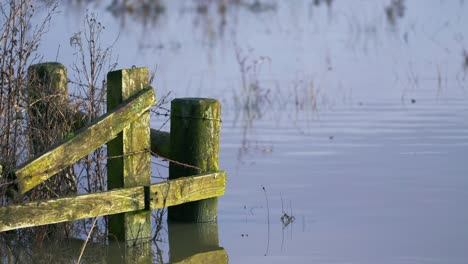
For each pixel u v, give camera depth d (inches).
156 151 1414.9
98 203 1240.2
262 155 1827.0
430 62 2893.7
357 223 1386.6
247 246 1296.8
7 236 1339.8
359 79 2640.3
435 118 2145.7
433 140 1923.0
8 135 1309.1
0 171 1163.3
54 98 1390.3
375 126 2073.1
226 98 2343.8
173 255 1267.2
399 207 1464.1
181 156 1379.2
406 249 1257.4
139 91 1291.8
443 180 1617.9
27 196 1323.8
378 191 1558.8
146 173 1309.1
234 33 3442.4
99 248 1296.8
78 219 1294.3
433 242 1286.9
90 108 1379.2
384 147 1872.5
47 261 1234.0
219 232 1365.7
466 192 1540.4
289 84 2536.9
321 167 1726.1
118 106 1269.7
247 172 1699.1
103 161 1486.2
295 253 1253.7
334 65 2842.0
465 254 1230.3
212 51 3029.0
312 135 1998.0
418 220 1395.2
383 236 1318.9
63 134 1375.5
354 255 1234.6
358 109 2266.2
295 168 1722.4
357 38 3334.2
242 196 1549.0
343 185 1600.6
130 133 1285.7
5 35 1333.7
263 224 1400.1
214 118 1385.3
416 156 1792.6
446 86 2536.9
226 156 1817.2
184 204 1409.9
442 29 3476.9
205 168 1386.6
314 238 1321.4
